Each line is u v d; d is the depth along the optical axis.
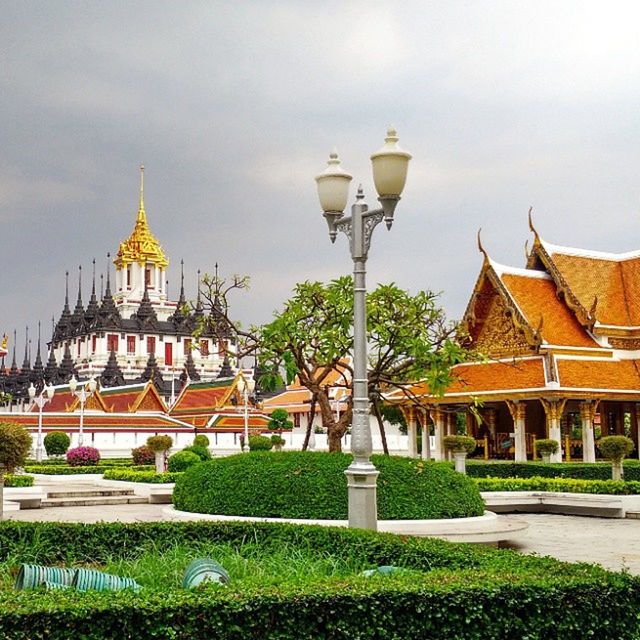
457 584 8.20
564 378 42.19
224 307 23.56
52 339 160.12
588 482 28.59
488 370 45.34
